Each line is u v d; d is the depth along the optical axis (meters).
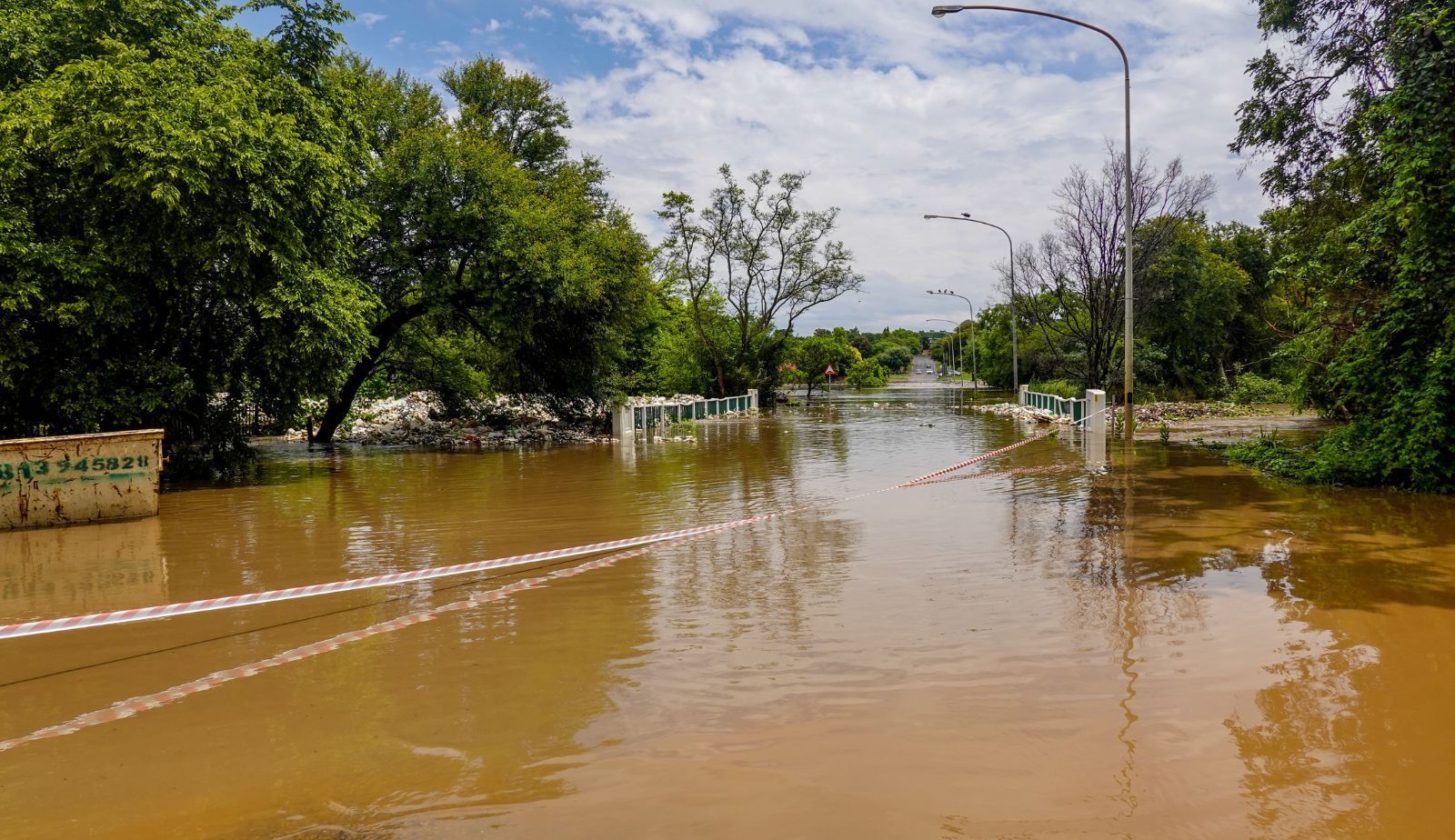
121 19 14.43
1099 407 22.66
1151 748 3.71
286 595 6.71
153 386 13.78
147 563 8.04
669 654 5.12
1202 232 42.22
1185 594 6.27
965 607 6.01
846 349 90.94
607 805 3.28
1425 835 3.02
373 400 33.12
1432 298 11.50
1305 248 18.72
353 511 11.24
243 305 14.67
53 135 12.09
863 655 5.02
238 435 16.03
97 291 12.85
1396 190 11.88
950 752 3.70
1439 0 11.88
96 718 4.27
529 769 3.61
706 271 45.91
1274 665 4.73
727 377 47.66
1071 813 3.17
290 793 3.44
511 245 21.55
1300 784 3.39
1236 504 10.44
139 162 12.17
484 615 6.07
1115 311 33.69
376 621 5.95
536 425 27.80
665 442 23.17
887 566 7.39
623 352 27.69
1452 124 11.21
